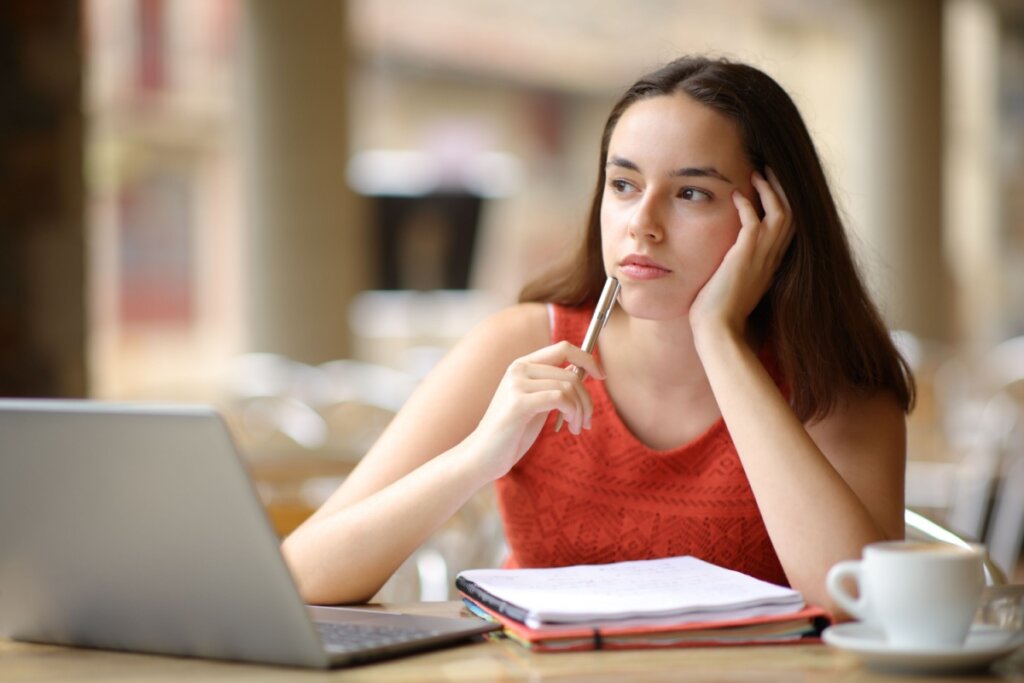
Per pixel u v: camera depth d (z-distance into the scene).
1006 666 1.50
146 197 13.02
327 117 7.99
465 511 3.87
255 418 6.10
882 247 10.87
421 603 1.97
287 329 8.00
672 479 2.18
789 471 1.89
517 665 1.53
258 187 8.00
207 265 13.35
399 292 8.16
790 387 2.23
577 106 15.72
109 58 12.66
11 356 4.94
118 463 1.52
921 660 1.44
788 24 15.37
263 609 1.52
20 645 1.70
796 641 1.64
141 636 1.62
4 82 4.93
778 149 2.07
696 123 2.01
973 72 14.73
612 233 2.05
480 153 15.07
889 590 1.49
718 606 1.65
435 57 14.77
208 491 1.48
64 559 1.61
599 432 2.20
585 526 2.21
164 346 13.12
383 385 7.38
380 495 1.98
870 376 2.19
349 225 8.11
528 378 1.92
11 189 4.95
